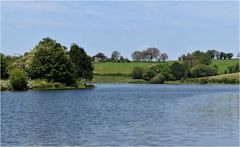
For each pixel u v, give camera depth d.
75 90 137.12
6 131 40.16
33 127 42.94
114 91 133.88
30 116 53.72
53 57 146.12
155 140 34.66
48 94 109.81
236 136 36.19
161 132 38.75
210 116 51.91
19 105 72.31
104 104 76.19
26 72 144.12
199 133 37.94
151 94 114.19
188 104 74.25
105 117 52.38
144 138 35.62
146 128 41.44
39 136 37.28
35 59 145.62
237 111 58.50
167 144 32.94
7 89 127.56
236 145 32.34
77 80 160.75
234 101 81.38
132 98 95.81
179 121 46.94
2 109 64.25
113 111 61.25
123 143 33.53
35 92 120.06
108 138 35.88
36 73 145.25
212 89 150.75
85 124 45.19
